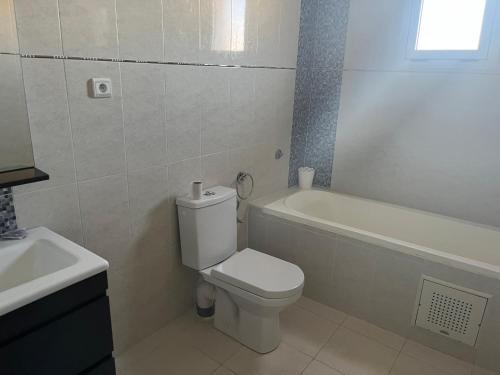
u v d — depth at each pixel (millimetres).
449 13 2482
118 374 1914
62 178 1615
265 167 2855
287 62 2807
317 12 2982
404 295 2186
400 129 2812
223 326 2229
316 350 2119
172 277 2258
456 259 1985
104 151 1743
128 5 1691
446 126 2633
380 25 2730
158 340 2172
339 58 2957
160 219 2090
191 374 1931
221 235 2211
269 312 1976
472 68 2461
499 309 1902
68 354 1253
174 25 1909
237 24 2283
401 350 2139
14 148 1455
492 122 2469
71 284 1202
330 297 2502
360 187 3090
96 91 1638
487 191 2572
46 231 1528
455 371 1999
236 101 2414
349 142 3057
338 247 2389
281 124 2918
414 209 2846
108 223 1836
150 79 1859
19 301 1065
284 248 2656
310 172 3156
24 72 1420
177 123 2053
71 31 1519
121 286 1975
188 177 2197
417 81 2670
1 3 1329
